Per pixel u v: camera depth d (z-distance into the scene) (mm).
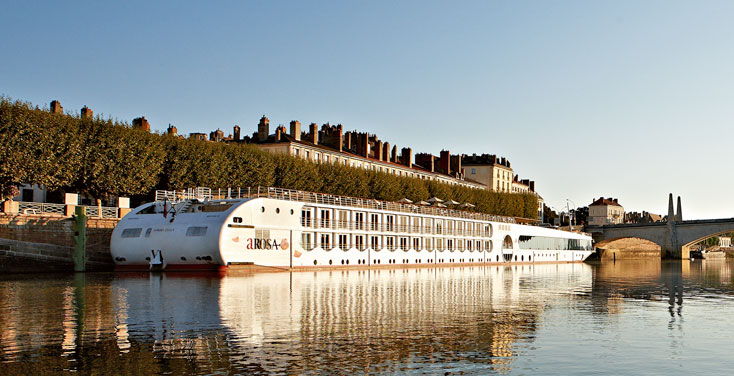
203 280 43719
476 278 55812
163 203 55062
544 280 55531
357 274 56312
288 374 17234
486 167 154500
